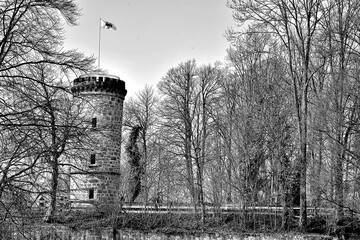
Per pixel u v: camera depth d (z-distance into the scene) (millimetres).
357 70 28938
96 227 38531
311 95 42719
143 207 44094
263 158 43562
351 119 28234
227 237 37938
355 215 34469
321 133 32031
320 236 34656
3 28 18203
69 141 21062
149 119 62562
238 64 50438
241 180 42094
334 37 34781
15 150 18484
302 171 36750
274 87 46562
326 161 35156
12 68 18781
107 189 45094
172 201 46750
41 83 18453
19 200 17719
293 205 44281
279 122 41531
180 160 51781
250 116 43094
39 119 17859
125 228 39938
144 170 51500
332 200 28656
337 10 35750
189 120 54844
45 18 19359
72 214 40875
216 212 43750
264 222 40281
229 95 51156
